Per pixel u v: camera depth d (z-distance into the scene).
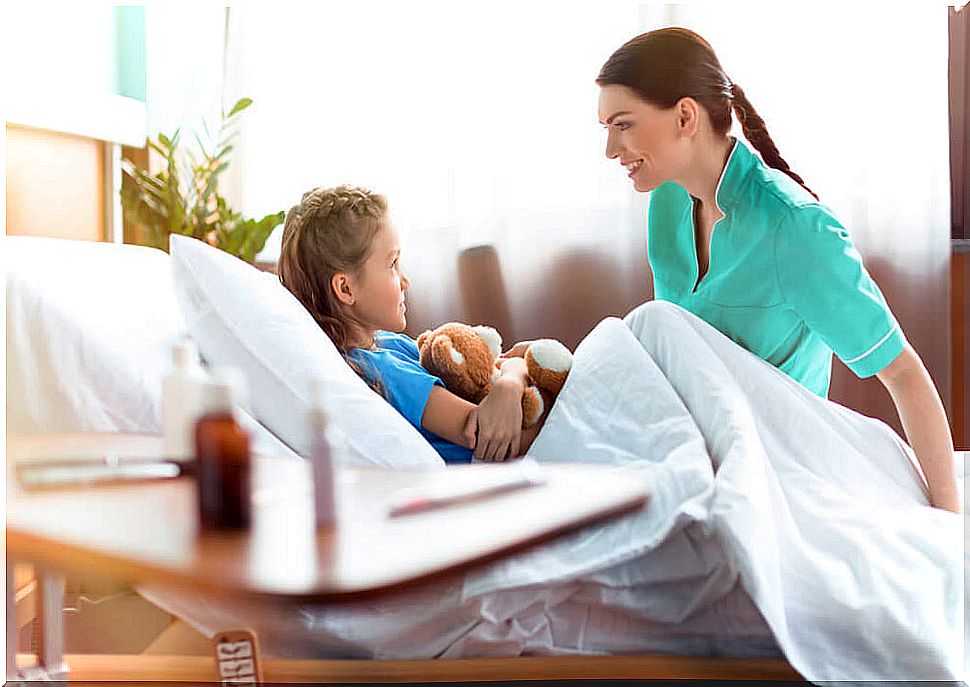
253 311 1.24
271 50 2.45
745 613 1.02
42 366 1.21
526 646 1.01
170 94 2.35
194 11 2.41
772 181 1.46
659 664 1.00
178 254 1.26
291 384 1.20
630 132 1.50
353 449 1.16
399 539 0.67
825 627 1.01
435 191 2.41
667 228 1.66
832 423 1.32
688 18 2.27
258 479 0.87
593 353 1.34
